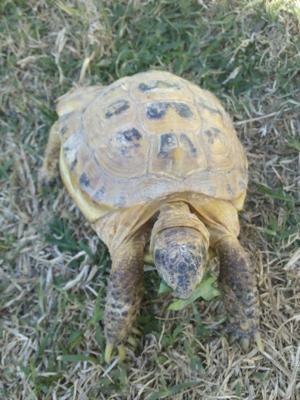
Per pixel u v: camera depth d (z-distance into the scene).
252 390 0.31
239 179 0.31
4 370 0.33
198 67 0.41
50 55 0.42
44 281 0.35
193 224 0.28
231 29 0.42
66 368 0.32
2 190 0.38
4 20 0.43
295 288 0.34
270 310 0.33
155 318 0.33
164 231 0.28
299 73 0.40
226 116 0.34
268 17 0.41
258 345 0.32
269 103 0.39
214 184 0.30
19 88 0.41
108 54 0.42
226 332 0.33
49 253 0.36
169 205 0.29
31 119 0.40
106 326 0.31
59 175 0.38
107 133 0.31
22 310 0.35
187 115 0.31
